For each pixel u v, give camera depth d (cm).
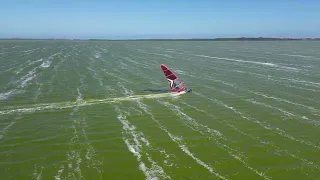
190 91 3991
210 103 3381
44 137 2403
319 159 2008
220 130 2545
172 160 2006
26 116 2917
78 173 1842
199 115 2952
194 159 2017
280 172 1841
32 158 2041
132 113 3025
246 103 3369
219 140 2333
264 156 2056
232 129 2566
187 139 2358
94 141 2327
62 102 3416
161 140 2342
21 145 2250
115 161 1997
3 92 3894
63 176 1809
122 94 3816
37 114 2981
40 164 1958
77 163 1970
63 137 2405
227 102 3419
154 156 2069
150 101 3481
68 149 2184
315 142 2283
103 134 2470
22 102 3403
